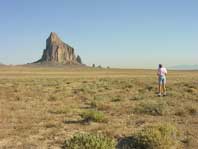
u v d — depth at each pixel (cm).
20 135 1472
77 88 4328
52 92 3703
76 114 2050
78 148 1099
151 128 1345
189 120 1797
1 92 3528
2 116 1964
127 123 1734
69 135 1469
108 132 1462
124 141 1335
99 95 3272
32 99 2969
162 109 2039
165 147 1196
